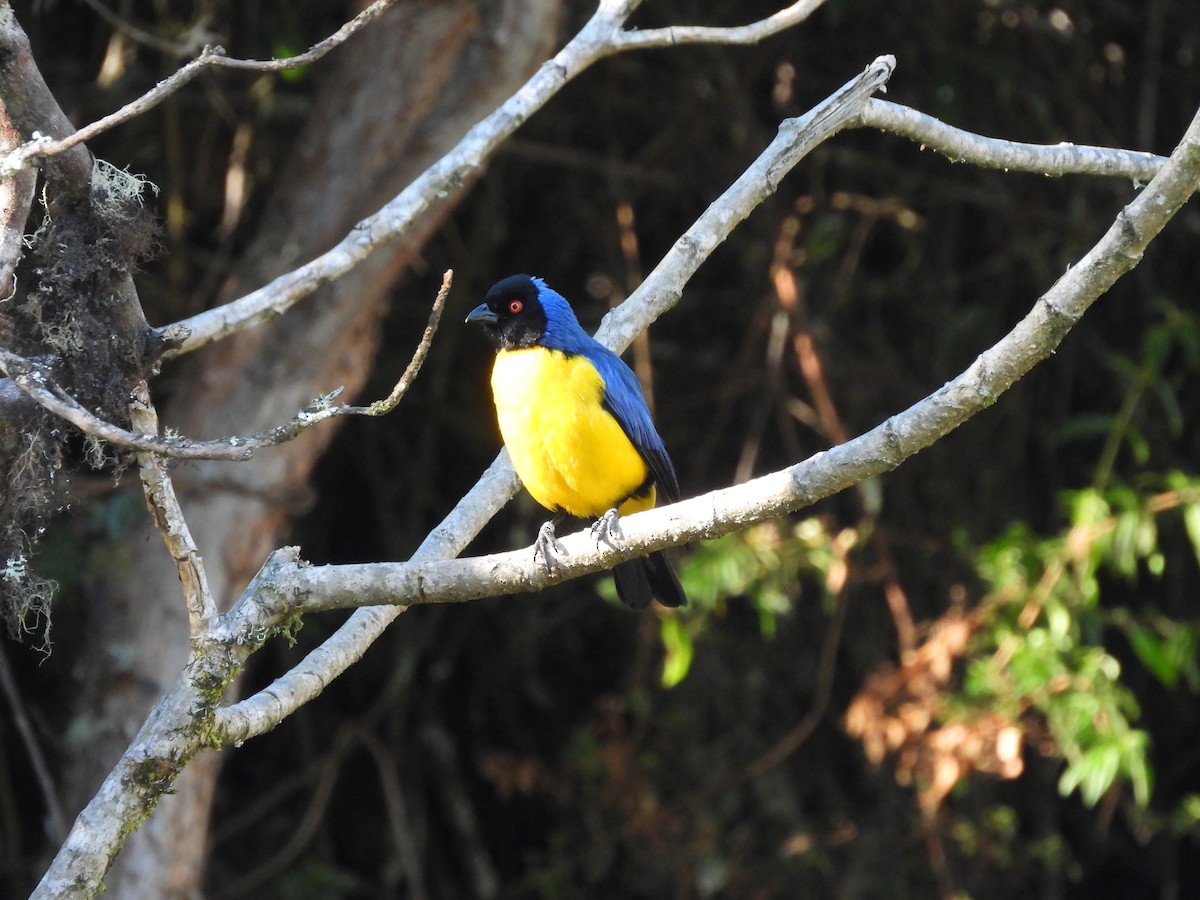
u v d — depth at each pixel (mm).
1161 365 14164
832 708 14609
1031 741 13023
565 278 14797
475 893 14711
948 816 13703
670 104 14430
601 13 7867
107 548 10984
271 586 5430
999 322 14750
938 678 12383
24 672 13352
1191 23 14562
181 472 11016
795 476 5285
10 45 5551
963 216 15094
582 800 14516
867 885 13875
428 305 14242
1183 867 15797
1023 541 12336
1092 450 14773
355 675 15070
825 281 14367
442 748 14844
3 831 13727
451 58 11469
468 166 7391
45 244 5734
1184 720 15484
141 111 5195
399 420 14773
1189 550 14797
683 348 14781
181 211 12914
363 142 11414
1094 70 14734
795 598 14070
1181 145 4777
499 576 5605
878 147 14633
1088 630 12445
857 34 14453
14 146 5680
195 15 13109
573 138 14703
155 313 12789
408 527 14602
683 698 14148
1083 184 14148
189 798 10688
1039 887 14922
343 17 13602
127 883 10391
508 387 7906
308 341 11250
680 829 13609
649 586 8336
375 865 15148
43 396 4590
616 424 7863
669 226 14750
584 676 15391
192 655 5258
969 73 14508
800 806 14320
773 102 14781
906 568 14289
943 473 14438
